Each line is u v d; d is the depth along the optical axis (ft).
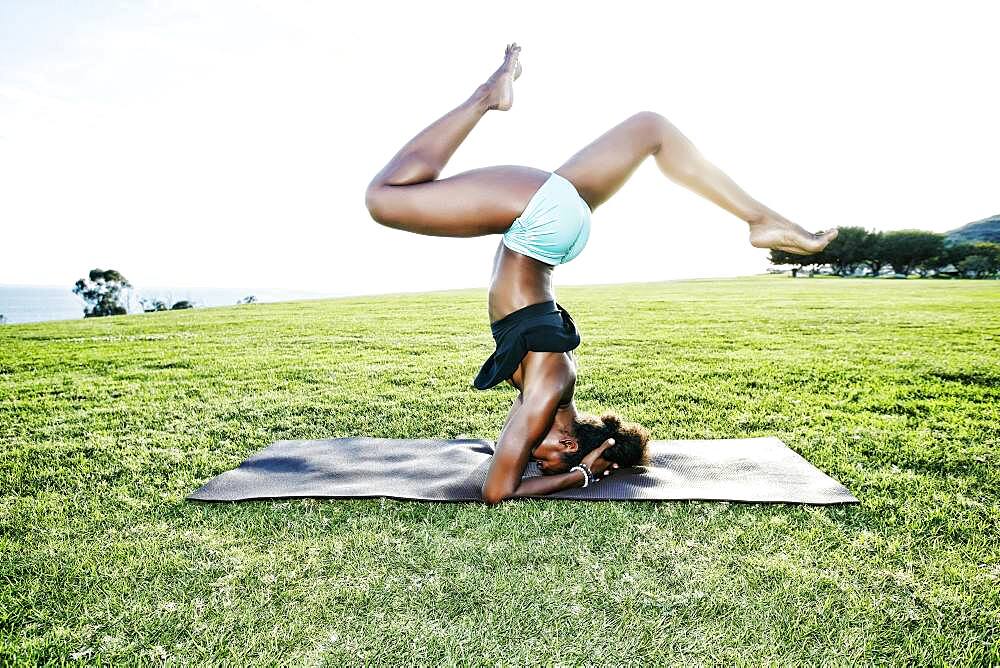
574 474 11.55
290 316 56.80
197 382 24.20
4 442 15.66
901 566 8.83
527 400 11.37
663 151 11.66
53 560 9.20
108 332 45.50
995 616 7.72
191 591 8.34
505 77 11.44
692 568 8.77
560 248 11.06
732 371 25.32
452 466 13.12
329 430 16.81
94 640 7.37
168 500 11.45
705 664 6.89
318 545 9.58
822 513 10.53
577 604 7.98
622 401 20.22
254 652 7.13
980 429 16.06
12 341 40.42
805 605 7.91
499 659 6.98
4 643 7.32
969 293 79.71
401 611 7.86
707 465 12.95
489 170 10.98
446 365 27.63
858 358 28.55
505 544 9.55
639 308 59.57
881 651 7.10
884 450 14.23
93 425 17.46
